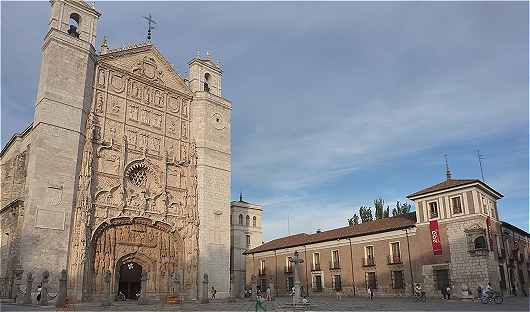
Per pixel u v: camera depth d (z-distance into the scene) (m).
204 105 55.19
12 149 48.00
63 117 40.53
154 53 53.06
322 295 59.53
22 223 37.41
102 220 42.66
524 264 56.22
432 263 47.88
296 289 34.47
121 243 44.19
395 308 32.41
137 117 48.94
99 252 42.12
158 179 49.09
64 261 37.62
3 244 41.88
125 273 51.16
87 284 39.56
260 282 71.69
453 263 45.81
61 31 42.44
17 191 42.69
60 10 43.38
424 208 50.03
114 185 44.66
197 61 57.31
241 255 85.31
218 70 59.50
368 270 54.59
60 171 39.16
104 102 46.06
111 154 45.31
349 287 56.53
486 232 44.66
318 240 62.00
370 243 55.34
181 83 55.16
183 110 54.53
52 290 36.28
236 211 87.25
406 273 50.22
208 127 54.84
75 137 41.06
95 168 43.47
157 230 47.81
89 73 44.56
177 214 49.94
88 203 40.81
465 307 32.22
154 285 46.06
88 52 44.19
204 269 49.28
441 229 47.69
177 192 50.72
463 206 46.47
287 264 67.56
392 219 57.84
